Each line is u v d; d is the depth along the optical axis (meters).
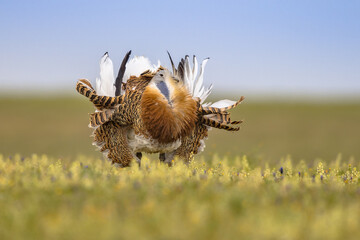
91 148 82.38
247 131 103.38
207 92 37.28
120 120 33.91
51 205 20.81
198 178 27.53
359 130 109.25
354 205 21.11
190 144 35.22
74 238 17.38
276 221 18.45
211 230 17.89
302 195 23.44
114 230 17.66
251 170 36.03
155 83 33.41
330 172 33.78
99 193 22.66
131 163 34.31
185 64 36.22
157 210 19.53
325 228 17.98
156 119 32.53
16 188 23.66
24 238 17.64
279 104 145.75
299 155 71.69
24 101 136.88
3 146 83.31
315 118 125.38
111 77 36.44
